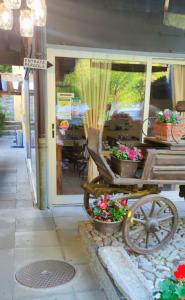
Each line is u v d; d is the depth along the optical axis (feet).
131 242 7.63
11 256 8.35
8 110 45.11
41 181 11.88
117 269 6.61
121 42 11.75
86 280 7.32
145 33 11.87
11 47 19.69
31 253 8.54
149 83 12.55
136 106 12.79
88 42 11.45
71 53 11.45
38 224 10.60
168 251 8.13
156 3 11.63
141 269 7.15
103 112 12.52
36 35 10.54
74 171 12.62
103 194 8.32
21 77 29.76
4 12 8.78
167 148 7.88
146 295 5.74
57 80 11.74
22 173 19.48
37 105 11.32
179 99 13.08
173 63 12.64
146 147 8.64
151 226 7.74
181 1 11.84
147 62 12.27
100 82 12.22
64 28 11.10
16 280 7.23
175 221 8.07
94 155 8.13
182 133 7.84
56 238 9.52
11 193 14.67
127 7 11.42
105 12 11.30
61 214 11.64
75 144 12.47
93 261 7.75
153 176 7.68
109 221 7.99
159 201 8.44
